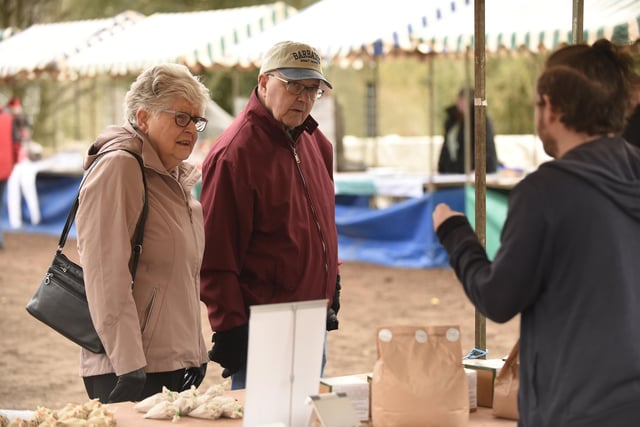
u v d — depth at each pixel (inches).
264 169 155.1
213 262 153.9
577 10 167.9
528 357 96.3
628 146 100.1
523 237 93.7
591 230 92.7
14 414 129.1
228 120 596.7
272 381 110.2
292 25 412.5
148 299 140.4
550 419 92.6
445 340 113.3
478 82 160.7
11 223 677.9
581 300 92.4
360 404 117.8
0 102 823.7
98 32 609.0
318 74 155.2
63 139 945.5
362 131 882.1
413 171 647.8
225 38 522.0
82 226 137.9
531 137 557.0
